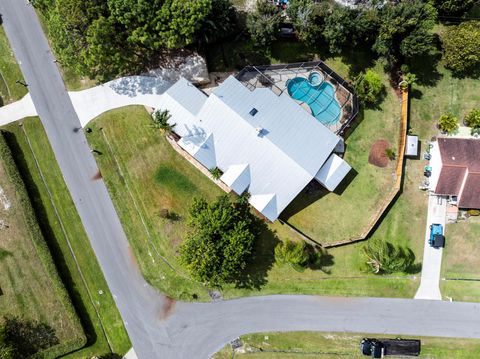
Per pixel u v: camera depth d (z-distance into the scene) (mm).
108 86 54688
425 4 48625
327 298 53344
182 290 53875
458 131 53250
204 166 52719
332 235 53250
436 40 53688
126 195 54438
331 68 54281
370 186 53281
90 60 47750
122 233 54438
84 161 54719
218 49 54438
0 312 53719
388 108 53656
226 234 48781
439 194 52094
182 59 54094
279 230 53469
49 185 54688
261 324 53469
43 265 53719
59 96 55062
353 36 50438
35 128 54906
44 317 53750
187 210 53844
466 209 52781
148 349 53844
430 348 52531
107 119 54625
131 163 54406
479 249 52875
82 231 54531
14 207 54281
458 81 53812
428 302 52938
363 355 52531
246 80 54094
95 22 45875
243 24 54250
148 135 54312
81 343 52844
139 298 54125
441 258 53000
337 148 53250
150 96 54375
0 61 55125
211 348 53500
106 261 54406
